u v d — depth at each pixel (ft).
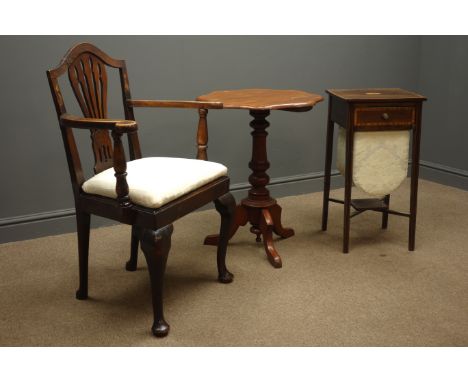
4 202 9.42
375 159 8.75
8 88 9.07
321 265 8.54
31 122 9.36
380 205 9.43
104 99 7.52
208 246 9.37
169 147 10.75
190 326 6.81
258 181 8.96
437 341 6.45
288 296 7.55
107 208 6.64
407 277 8.11
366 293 7.62
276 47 11.37
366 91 9.30
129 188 6.38
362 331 6.67
